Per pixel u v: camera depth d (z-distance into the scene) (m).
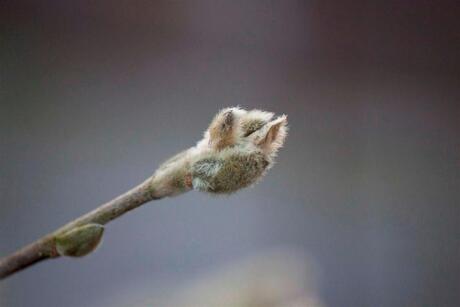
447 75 0.77
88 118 0.66
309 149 0.73
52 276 0.65
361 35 0.74
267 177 0.72
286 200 0.72
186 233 0.69
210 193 0.27
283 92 0.72
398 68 0.76
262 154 0.27
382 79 0.75
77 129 0.66
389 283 0.74
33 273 0.64
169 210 0.69
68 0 0.65
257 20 0.71
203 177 0.27
